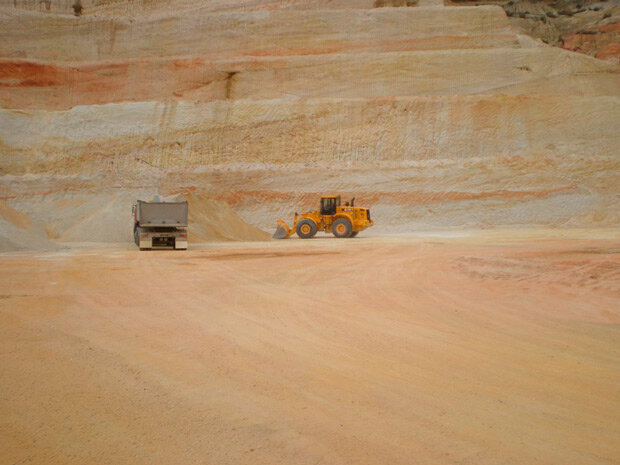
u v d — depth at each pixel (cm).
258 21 7500
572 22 9175
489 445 384
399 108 6269
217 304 976
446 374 568
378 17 7412
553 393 509
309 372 568
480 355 651
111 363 592
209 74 6894
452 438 395
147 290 1130
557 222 4709
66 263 1667
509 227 4666
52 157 6325
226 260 1784
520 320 865
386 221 4959
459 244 2584
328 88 6775
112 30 7562
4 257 1883
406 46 7294
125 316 859
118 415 438
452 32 7344
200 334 742
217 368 580
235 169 5819
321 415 440
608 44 8838
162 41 7525
